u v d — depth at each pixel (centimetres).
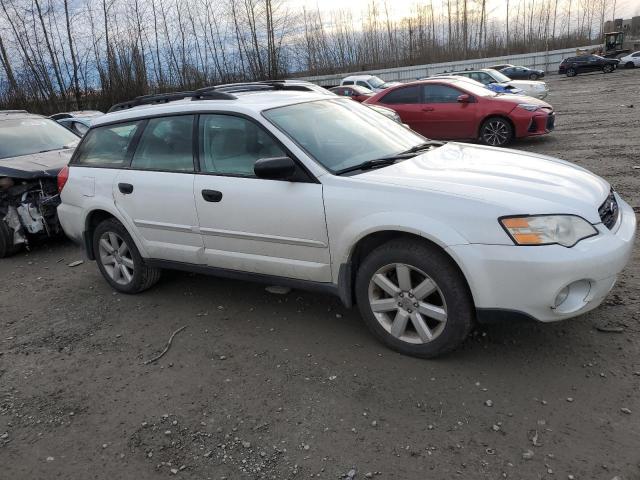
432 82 1180
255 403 313
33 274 594
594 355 324
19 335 435
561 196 308
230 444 281
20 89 2450
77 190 493
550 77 4491
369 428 281
